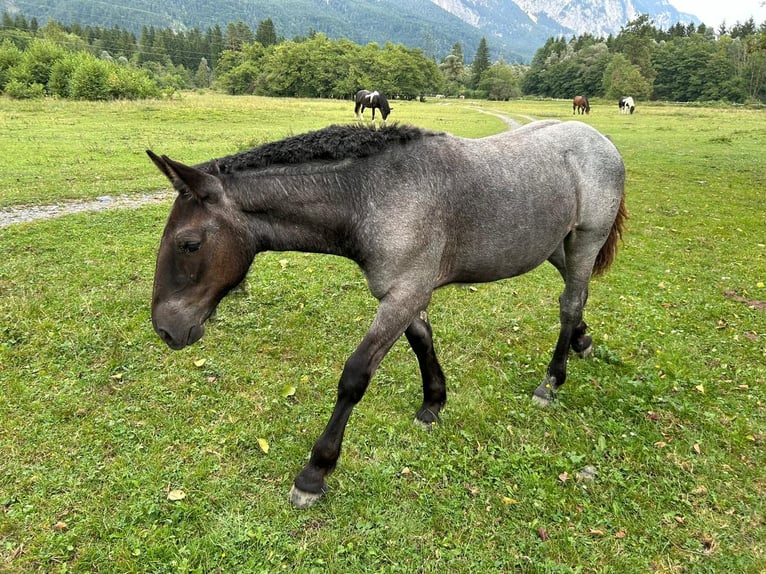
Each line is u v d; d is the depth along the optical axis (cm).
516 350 521
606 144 409
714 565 291
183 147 1712
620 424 407
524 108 5662
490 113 4325
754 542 307
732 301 657
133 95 4194
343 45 8369
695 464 367
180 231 288
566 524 315
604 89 8681
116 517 305
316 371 470
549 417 416
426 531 306
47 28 9456
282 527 304
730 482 352
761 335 565
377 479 342
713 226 997
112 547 286
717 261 807
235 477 340
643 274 749
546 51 12888
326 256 765
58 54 4653
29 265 664
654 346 535
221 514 312
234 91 8556
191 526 302
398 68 7688
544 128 397
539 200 354
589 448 382
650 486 348
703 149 2075
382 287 317
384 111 3269
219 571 275
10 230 797
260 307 586
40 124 2300
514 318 588
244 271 315
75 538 291
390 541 298
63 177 1210
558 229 374
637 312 617
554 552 295
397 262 307
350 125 331
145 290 604
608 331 569
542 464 364
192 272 296
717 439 394
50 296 578
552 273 745
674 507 332
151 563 277
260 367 473
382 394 438
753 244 893
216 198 291
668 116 4444
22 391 417
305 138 318
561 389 453
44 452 355
